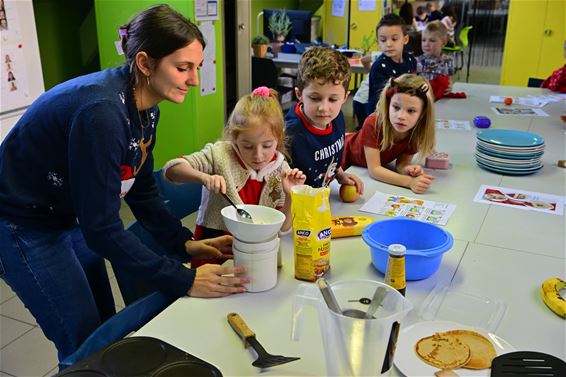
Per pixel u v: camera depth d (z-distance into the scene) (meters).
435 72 4.01
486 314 1.10
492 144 2.06
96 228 1.10
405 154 2.14
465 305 1.13
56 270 1.33
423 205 1.73
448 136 2.61
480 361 0.92
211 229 1.61
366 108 3.65
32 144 1.19
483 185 1.93
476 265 1.32
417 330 1.02
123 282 1.46
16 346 2.14
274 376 0.90
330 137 1.79
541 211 1.68
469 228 1.55
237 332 1.02
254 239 1.13
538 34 5.91
